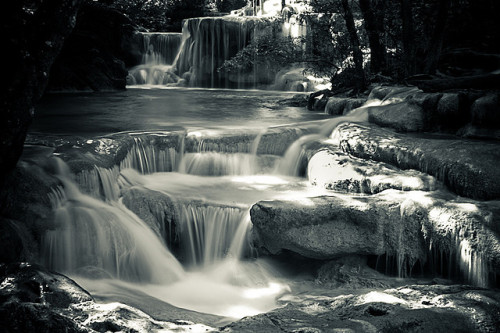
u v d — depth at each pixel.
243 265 6.90
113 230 6.74
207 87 25.67
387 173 7.48
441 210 6.30
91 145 7.99
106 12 24.00
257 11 31.42
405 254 6.49
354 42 14.16
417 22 14.43
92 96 18.59
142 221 7.18
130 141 8.52
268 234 6.61
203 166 8.88
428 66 12.52
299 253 6.69
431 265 6.47
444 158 7.12
